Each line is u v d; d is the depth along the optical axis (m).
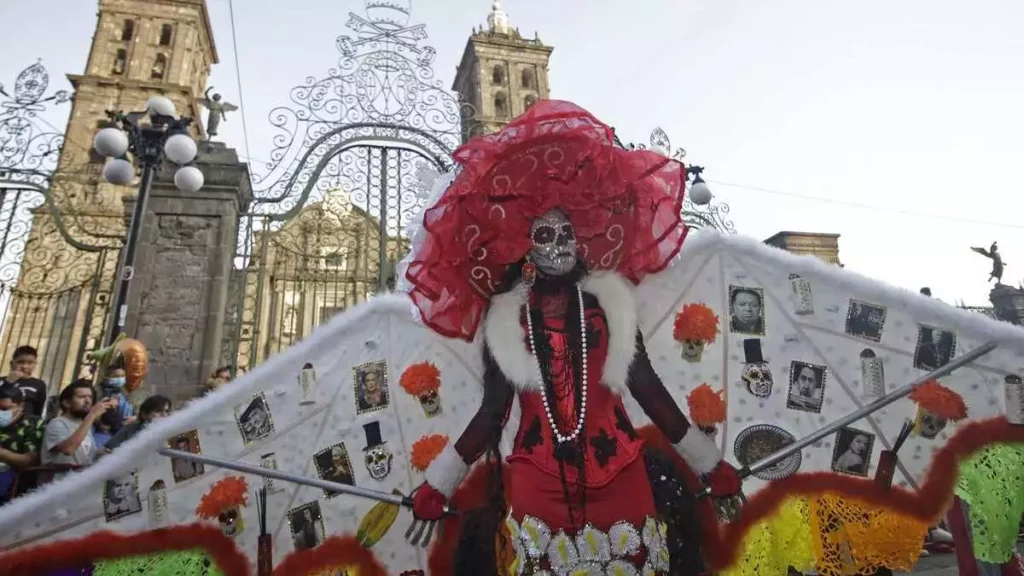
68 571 1.87
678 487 2.19
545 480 1.76
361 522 2.22
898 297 2.28
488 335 1.95
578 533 1.69
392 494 2.07
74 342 13.48
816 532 2.20
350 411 2.29
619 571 1.64
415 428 2.33
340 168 8.50
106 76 27.14
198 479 2.07
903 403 2.25
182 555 2.00
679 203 2.13
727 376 2.38
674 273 2.45
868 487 2.21
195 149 7.23
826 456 2.28
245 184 8.95
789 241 14.05
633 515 1.74
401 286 2.15
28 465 3.85
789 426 2.32
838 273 2.37
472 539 2.11
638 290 2.41
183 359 7.57
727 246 2.45
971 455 2.15
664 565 1.73
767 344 2.39
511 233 2.01
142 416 4.35
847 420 2.18
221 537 2.06
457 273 2.06
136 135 7.16
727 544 2.18
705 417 2.21
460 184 1.99
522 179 2.02
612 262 2.14
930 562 4.57
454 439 2.32
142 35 28.88
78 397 4.09
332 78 8.84
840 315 2.35
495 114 28.28
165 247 8.11
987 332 2.19
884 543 2.16
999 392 2.17
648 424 2.34
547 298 2.00
